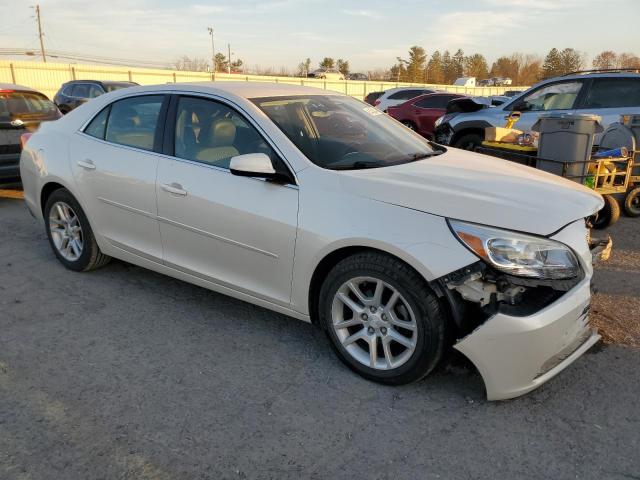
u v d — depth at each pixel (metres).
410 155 3.69
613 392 2.95
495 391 2.70
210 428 2.66
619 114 7.34
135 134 4.01
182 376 3.12
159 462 2.43
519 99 8.50
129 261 4.20
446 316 2.74
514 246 2.61
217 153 3.53
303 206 3.08
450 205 2.76
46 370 3.17
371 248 2.87
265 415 2.77
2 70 27.58
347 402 2.88
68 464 2.41
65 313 3.92
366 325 3.01
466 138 9.12
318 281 3.19
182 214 3.62
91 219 4.32
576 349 2.96
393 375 2.94
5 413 2.76
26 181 4.88
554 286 2.67
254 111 3.45
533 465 2.42
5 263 4.94
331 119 3.77
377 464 2.43
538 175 3.51
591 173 5.95
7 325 3.73
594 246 3.22
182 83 3.94
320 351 3.42
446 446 2.54
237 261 3.43
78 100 16.33
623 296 4.23
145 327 3.72
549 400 2.88
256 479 2.34
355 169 3.24
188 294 4.27
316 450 2.52
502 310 2.60
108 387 3.01
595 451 2.50
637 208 6.77
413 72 94.31
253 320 3.84
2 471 2.36
